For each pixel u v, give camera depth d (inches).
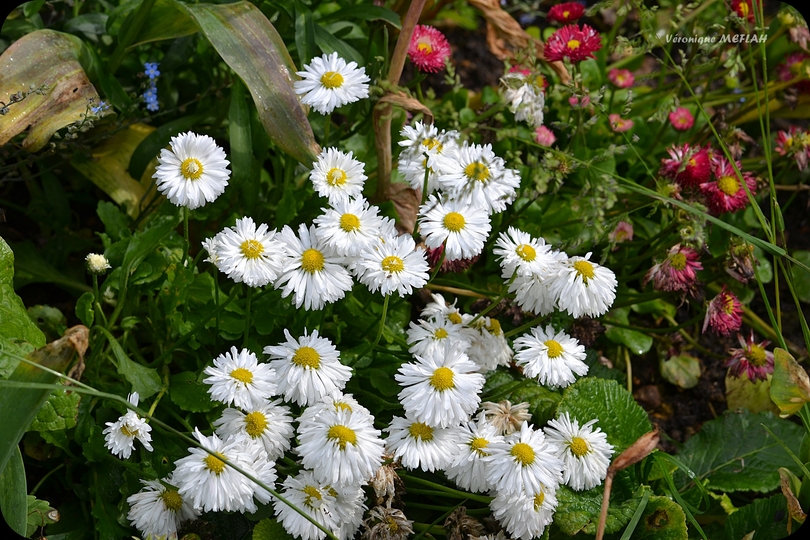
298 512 18.9
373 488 20.7
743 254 24.3
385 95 22.9
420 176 21.7
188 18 24.5
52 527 21.4
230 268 19.3
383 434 22.2
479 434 20.5
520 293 21.5
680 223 24.7
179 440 21.5
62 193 26.3
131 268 22.2
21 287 25.9
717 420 26.0
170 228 21.9
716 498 24.6
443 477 22.5
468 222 20.4
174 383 21.8
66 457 22.1
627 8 27.2
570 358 21.1
